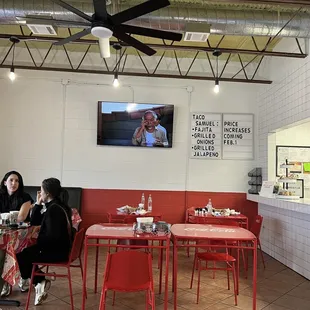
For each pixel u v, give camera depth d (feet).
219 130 22.04
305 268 15.29
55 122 21.49
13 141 21.22
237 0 11.21
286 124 18.16
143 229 10.85
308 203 14.88
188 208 21.49
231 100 22.18
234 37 19.04
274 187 18.80
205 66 22.12
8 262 9.85
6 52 21.33
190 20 13.82
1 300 11.18
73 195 20.92
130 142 21.53
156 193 21.62
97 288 12.94
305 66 16.31
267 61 21.27
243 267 16.70
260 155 21.68
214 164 21.93
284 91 18.56
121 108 21.53
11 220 11.28
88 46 20.85
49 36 18.35
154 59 22.02
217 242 14.15
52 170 21.31
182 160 21.85
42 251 10.78
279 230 18.28
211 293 12.82
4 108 21.29
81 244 11.34
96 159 21.56
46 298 11.53
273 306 11.74
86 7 13.38
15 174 12.85
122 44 17.06
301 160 20.49
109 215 18.02
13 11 13.34
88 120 21.66
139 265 8.64
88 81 21.80
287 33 14.42
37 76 21.53
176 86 22.09
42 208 11.64
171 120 21.70
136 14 10.48
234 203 21.80
